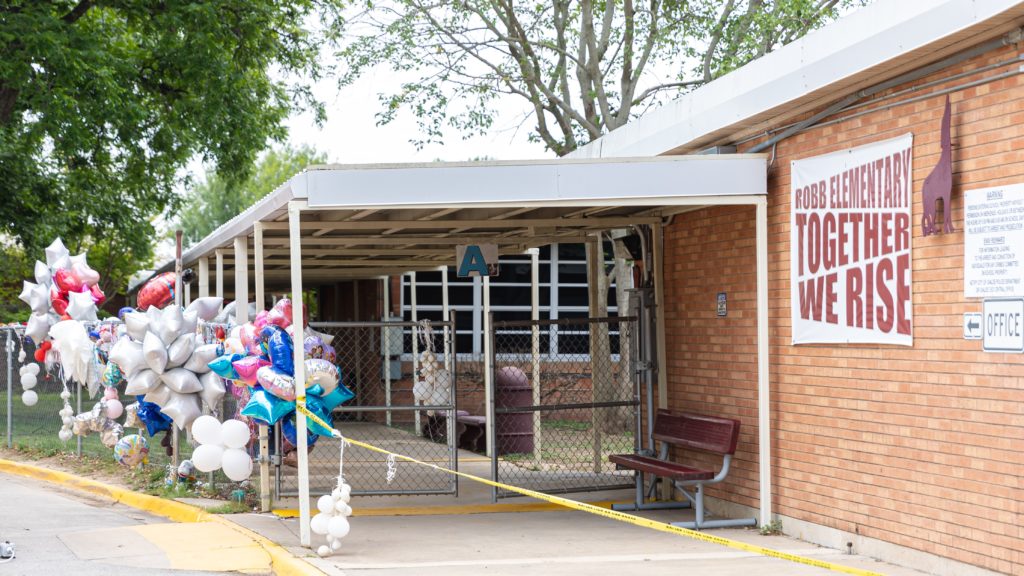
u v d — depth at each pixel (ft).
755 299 33.65
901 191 26.96
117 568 28.45
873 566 26.89
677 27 78.74
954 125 25.22
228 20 86.12
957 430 25.05
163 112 89.97
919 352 26.37
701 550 29.99
